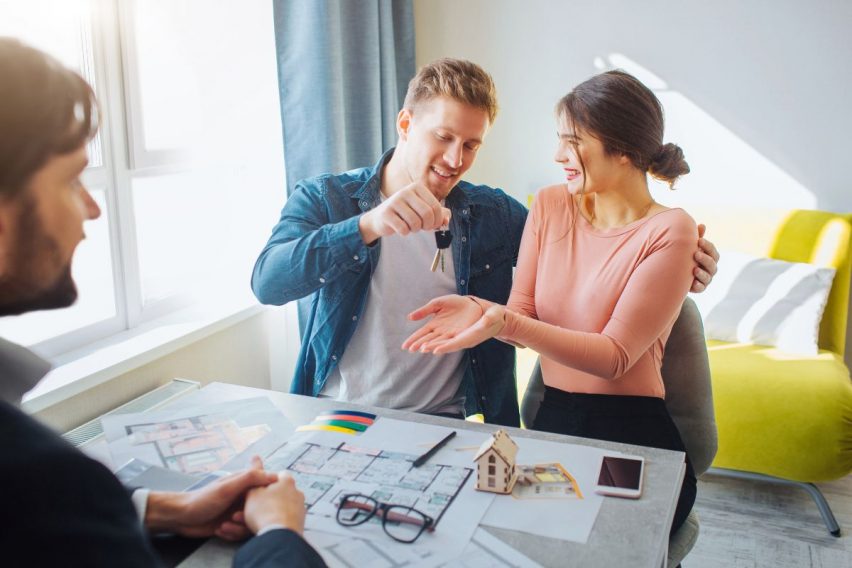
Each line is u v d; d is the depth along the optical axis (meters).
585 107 1.42
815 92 2.97
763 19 2.98
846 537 2.32
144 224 2.25
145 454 1.18
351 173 1.73
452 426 1.29
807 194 3.05
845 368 2.67
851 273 2.95
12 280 0.65
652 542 0.97
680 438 1.44
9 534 0.49
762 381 2.47
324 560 0.90
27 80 0.60
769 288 2.78
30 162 0.60
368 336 1.65
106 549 0.53
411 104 1.57
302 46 2.36
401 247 1.64
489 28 3.30
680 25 3.08
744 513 2.46
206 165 2.38
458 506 1.04
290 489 0.97
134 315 2.12
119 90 1.99
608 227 1.51
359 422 1.30
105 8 1.92
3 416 0.52
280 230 1.63
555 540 0.97
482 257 1.71
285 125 2.40
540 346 1.34
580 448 1.21
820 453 2.38
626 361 1.37
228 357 2.34
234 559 0.85
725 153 3.12
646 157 1.44
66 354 1.88
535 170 3.37
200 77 2.35
